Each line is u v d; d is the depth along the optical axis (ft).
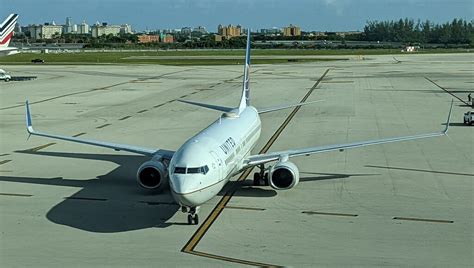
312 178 123.13
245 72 149.18
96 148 157.48
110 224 93.71
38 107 244.22
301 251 81.10
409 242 84.33
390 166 133.69
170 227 91.91
